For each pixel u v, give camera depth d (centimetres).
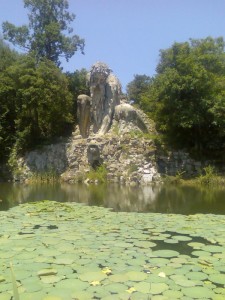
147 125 3048
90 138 2916
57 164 2942
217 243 878
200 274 668
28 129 3142
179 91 2700
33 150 3095
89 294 585
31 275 660
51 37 3628
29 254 778
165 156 2773
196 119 2677
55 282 629
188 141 2914
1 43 3544
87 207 1430
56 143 3061
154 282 630
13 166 3050
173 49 2906
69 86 3497
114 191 2158
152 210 1456
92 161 2831
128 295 582
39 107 3170
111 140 2823
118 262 727
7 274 664
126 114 2917
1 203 1688
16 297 344
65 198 1842
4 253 786
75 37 3725
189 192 2066
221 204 1612
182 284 623
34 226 1064
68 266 705
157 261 737
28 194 2036
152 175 2659
